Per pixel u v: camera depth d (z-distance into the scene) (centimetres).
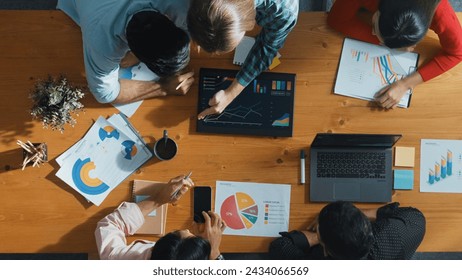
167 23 119
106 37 137
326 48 180
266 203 178
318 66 180
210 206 178
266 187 178
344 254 156
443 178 179
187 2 124
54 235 175
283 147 179
